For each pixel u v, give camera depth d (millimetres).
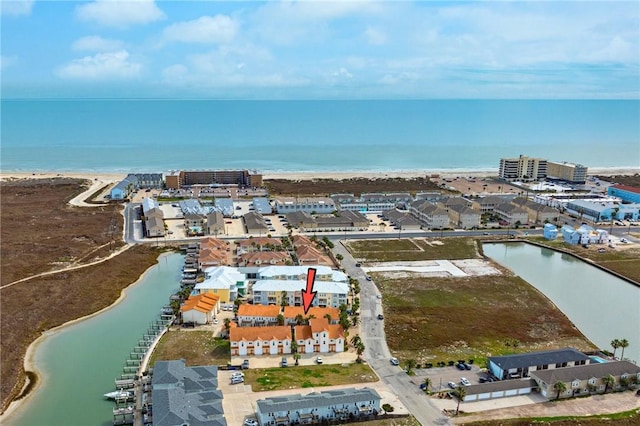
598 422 103938
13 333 140375
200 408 102188
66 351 134875
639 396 115688
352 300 168625
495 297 173875
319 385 117562
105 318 156625
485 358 132875
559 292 183125
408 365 126125
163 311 157625
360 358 131375
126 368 124750
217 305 159500
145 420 101875
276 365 127938
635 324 157250
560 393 114750
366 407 107000
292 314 148750
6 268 189750
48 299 163250
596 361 127625
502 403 112188
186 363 127375
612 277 199500
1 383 117125
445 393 115062
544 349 138625
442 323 153000
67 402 111438
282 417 103000
